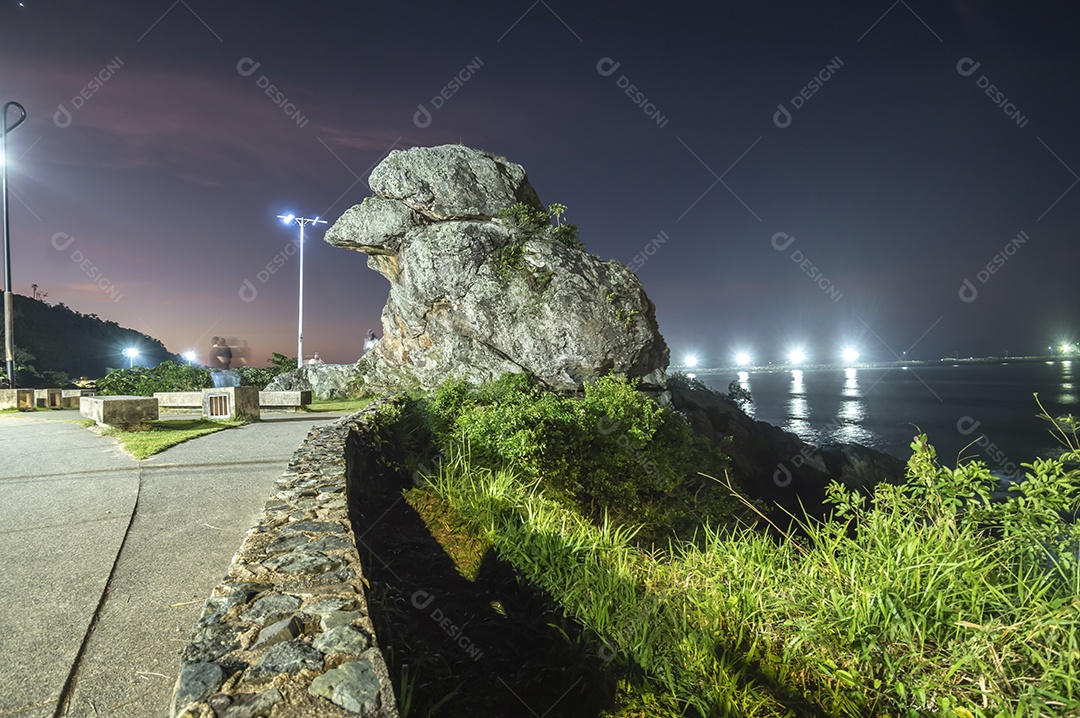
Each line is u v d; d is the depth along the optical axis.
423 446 9.82
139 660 2.76
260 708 1.68
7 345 19.48
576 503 9.59
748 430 23.45
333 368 24.59
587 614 3.96
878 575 3.61
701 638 3.58
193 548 4.29
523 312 19.70
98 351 91.44
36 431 10.88
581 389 19.56
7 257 19.42
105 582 3.65
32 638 2.93
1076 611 2.92
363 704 1.73
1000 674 2.89
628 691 3.24
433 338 21.50
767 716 3.02
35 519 4.95
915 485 4.30
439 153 22.42
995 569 3.72
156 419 11.66
